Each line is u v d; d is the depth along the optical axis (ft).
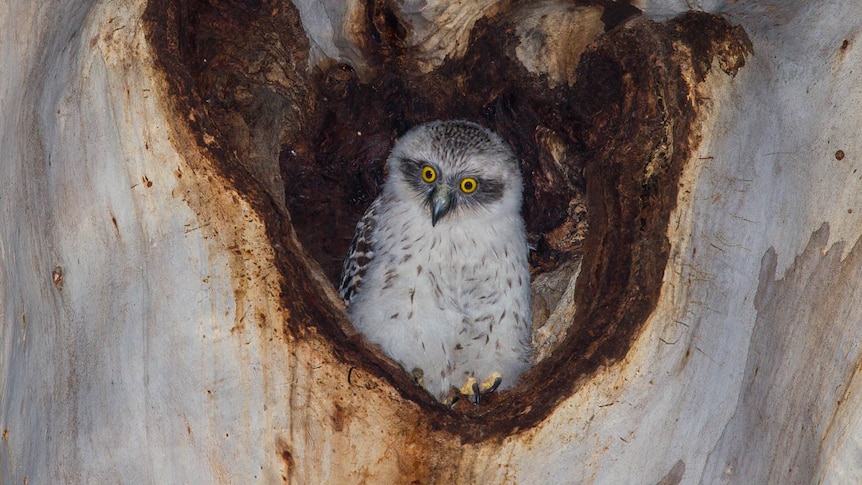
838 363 23.95
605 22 28.30
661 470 23.98
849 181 23.29
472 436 22.25
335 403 22.38
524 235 32.73
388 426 22.30
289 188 37.45
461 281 30.48
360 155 36.96
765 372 24.39
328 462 22.85
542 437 22.62
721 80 24.29
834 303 23.75
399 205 32.37
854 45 23.25
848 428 24.48
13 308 28.84
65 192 24.20
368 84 34.30
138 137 22.74
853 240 23.34
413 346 29.55
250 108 29.96
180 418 23.36
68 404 25.13
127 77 22.76
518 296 31.04
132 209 23.18
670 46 25.05
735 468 24.56
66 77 23.81
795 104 24.17
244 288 22.58
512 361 30.12
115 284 23.80
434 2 30.73
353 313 30.17
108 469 24.53
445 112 35.17
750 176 24.07
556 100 31.37
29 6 25.71
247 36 29.73
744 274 23.97
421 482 22.63
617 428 23.22
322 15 31.53
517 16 31.24
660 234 23.77
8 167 26.91
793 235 24.06
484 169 31.12
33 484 26.89
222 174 22.56
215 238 22.59
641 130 24.89
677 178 23.86
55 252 24.79
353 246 34.60
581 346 23.48
